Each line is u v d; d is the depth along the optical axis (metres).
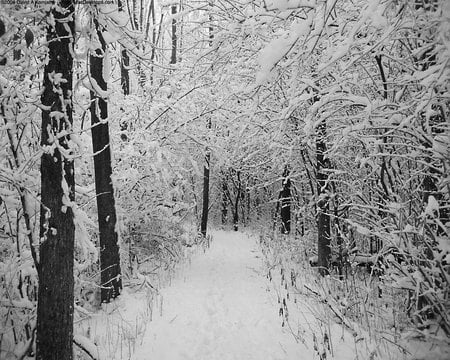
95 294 8.30
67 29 4.59
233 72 7.38
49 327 4.58
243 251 15.41
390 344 5.36
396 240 5.36
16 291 5.89
